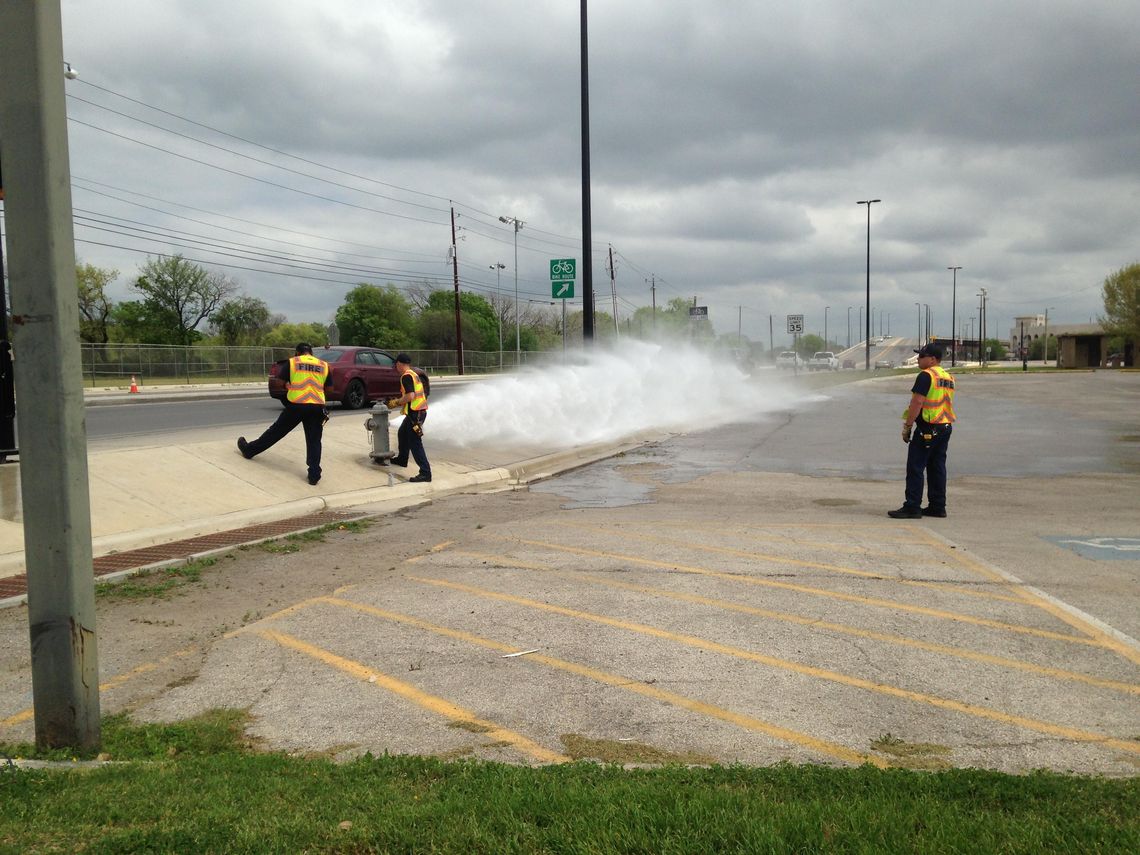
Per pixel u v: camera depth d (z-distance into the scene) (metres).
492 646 5.95
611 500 12.21
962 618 6.48
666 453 17.91
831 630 6.21
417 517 10.87
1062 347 101.69
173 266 82.69
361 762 4.02
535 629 6.29
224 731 4.62
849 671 5.44
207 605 6.98
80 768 3.92
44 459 4.10
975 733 4.56
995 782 3.70
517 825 3.24
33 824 3.28
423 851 3.11
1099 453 17.06
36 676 4.18
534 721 4.75
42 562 4.14
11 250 4.04
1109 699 5.00
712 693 5.11
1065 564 8.11
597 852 3.05
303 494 11.64
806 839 3.10
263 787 3.69
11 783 3.68
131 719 4.83
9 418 8.97
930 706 4.91
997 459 16.23
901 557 8.41
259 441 12.09
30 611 4.17
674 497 12.41
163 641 6.12
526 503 12.00
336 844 3.14
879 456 17.09
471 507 11.66
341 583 7.63
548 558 8.49
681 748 4.41
